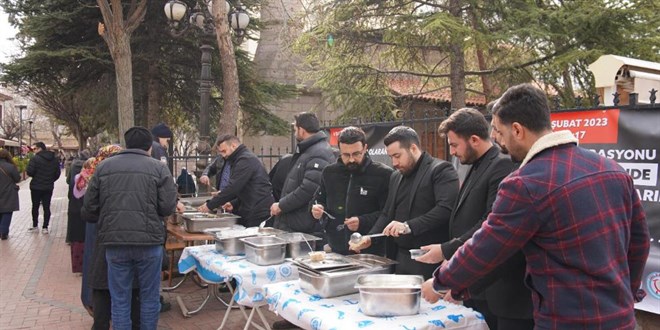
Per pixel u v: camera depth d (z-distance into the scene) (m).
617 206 1.61
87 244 4.56
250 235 3.68
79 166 6.39
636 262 1.75
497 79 10.83
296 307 2.39
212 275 3.79
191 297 5.50
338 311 2.29
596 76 4.77
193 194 6.56
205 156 6.97
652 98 3.24
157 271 3.70
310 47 11.87
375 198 3.52
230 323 4.64
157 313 3.72
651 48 8.73
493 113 1.87
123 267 3.57
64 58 11.66
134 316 3.93
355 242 2.78
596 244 1.55
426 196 2.84
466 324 2.25
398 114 11.62
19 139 37.91
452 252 2.29
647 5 8.73
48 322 4.80
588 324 1.53
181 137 20.19
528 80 10.34
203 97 8.60
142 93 13.99
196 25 8.86
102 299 3.84
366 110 11.30
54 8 12.12
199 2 8.77
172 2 8.41
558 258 1.58
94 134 24.27
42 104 21.28
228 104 9.44
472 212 2.46
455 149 2.53
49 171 10.38
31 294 5.79
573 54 8.87
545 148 1.67
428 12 10.48
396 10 11.02
